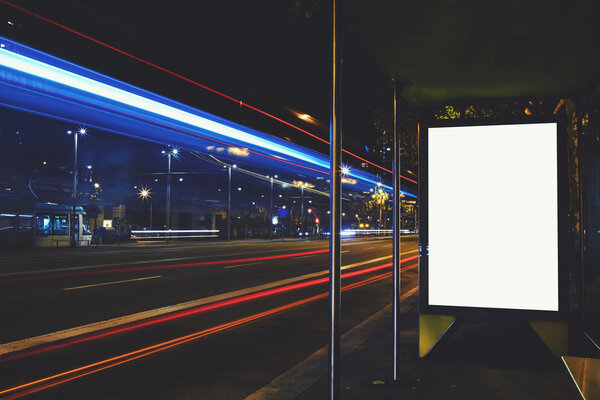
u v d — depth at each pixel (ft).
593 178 16.10
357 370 17.43
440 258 18.06
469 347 18.84
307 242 177.58
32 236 110.01
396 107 17.34
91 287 43.52
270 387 16.76
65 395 16.61
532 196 17.37
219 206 285.64
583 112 17.93
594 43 13.73
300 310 33.73
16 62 91.71
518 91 18.35
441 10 12.10
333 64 12.58
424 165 18.22
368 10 12.26
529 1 11.50
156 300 37.40
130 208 243.60
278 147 185.88
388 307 34.83
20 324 28.17
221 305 35.60
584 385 11.86
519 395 14.35
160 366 20.17
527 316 17.26
